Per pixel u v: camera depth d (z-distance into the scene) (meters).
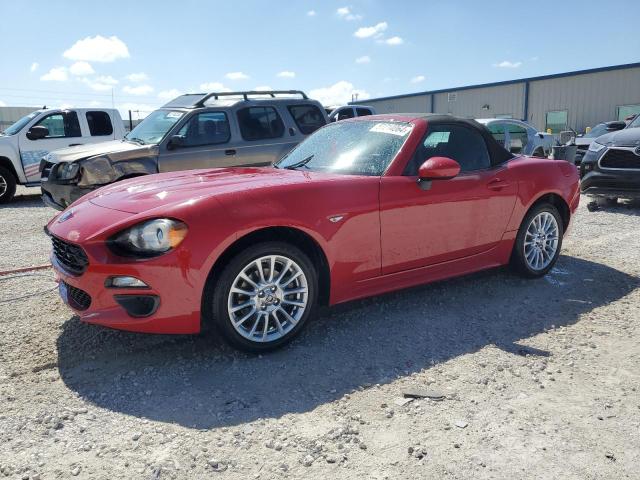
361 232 3.59
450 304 4.26
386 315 4.02
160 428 2.56
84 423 2.61
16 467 2.27
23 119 11.73
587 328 3.81
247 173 4.02
